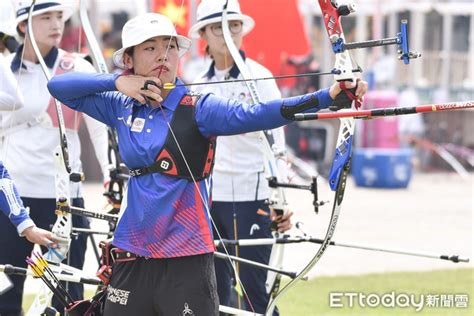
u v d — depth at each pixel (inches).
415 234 1307.8
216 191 765.9
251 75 724.7
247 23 786.8
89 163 1852.9
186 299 514.9
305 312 875.4
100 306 559.5
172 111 525.3
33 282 1003.3
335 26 489.1
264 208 764.6
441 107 469.1
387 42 478.9
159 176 523.2
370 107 1911.9
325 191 1771.7
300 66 1833.2
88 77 542.9
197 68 1542.8
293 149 1985.7
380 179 1877.5
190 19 1298.0
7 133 733.3
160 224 519.5
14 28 769.6
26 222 598.5
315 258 564.7
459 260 624.7
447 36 2158.0
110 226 652.1
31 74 733.3
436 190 1860.2
